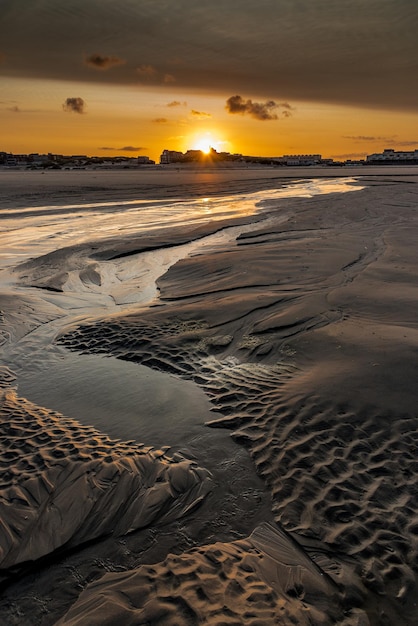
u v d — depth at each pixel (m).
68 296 6.80
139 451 2.98
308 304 5.64
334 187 29.39
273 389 3.72
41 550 2.21
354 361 4.05
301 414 3.31
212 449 3.03
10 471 2.72
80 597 1.97
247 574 2.06
